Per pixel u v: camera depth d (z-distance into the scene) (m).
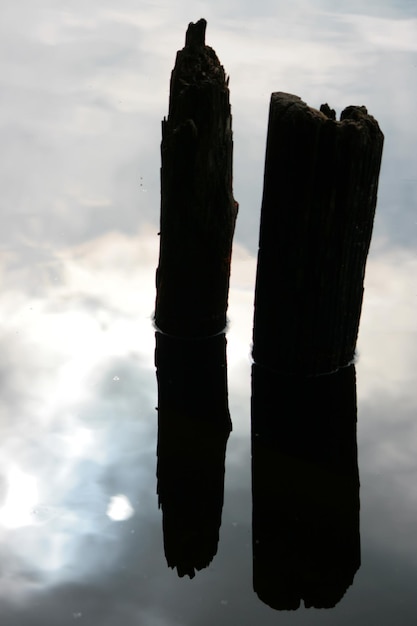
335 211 4.86
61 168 7.92
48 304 5.91
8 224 6.90
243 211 7.18
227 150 5.18
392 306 6.06
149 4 13.08
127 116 9.14
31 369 5.25
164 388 5.14
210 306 5.48
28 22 12.06
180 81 5.12
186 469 4.54
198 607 3.69
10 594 3.73
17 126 8.78
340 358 5.28
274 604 3.71
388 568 3.94
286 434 4.84
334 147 4.73
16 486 4.34
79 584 3.79
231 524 4.16
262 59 10.84
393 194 7.60
